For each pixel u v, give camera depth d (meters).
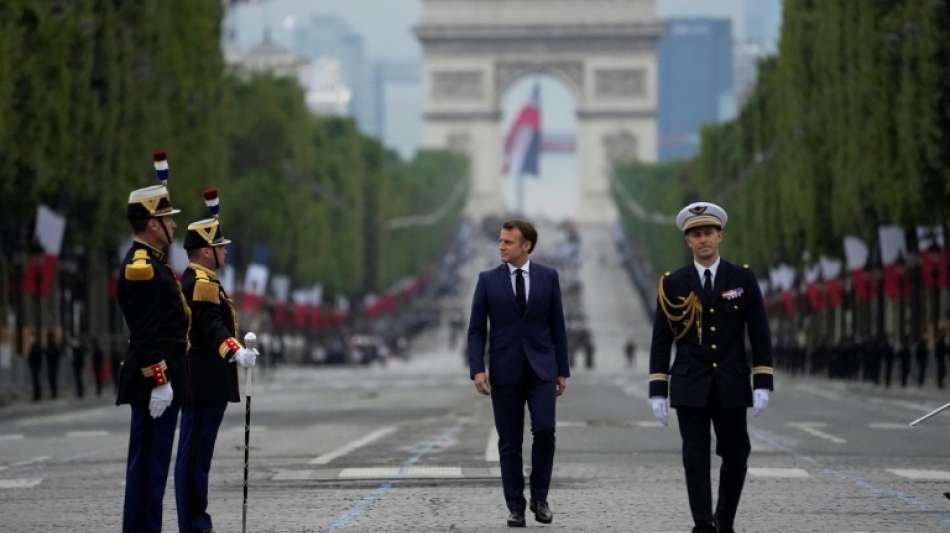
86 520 66.88
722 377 55.31
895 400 176.62
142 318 55.12
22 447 110.62
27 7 191.62
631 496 74.25
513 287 63.91
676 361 55.91
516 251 64.19
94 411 167.62
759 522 64.25
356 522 64.88
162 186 56.53
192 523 59.56
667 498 73.38
